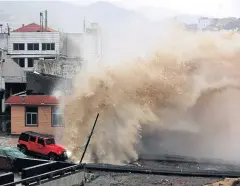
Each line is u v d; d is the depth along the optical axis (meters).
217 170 27.17
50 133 38.91
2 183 16.00
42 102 38.69
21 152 27.11
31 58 67.25
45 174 17.11
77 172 19.53
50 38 66.94
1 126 43.59
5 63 54.41
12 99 39.50
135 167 26.75
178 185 22.83
